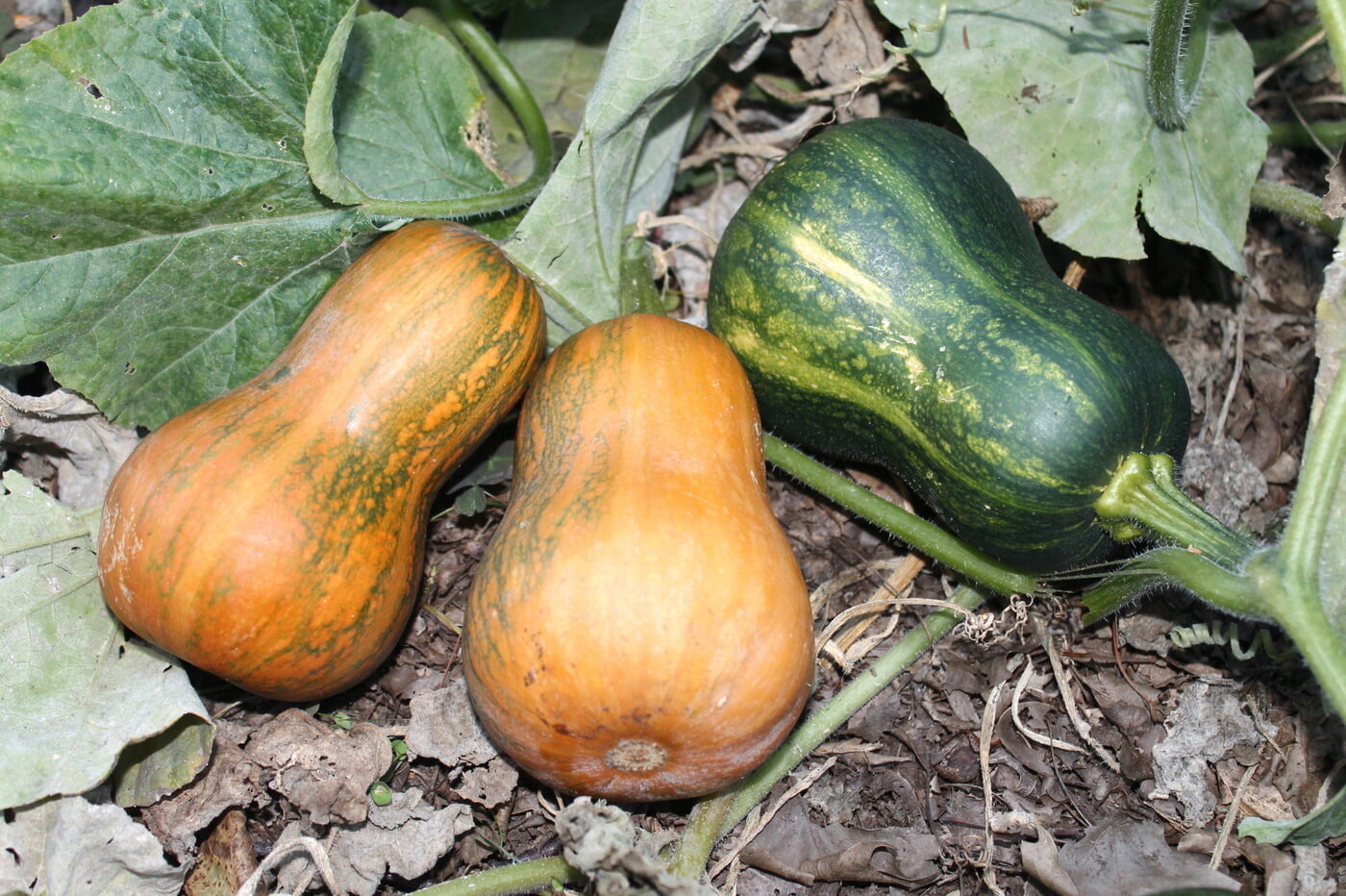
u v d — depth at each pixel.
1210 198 0.54
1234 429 0.56
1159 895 0.42
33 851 0.44
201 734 0.46
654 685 0.40
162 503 0.42
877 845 0.47
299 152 0.49
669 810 0.48
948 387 0.45
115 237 0.47
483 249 0.46
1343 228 0.46
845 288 0.46
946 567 0.52
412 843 0.46
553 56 0.58
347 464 0.44
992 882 0.47
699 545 0.41
